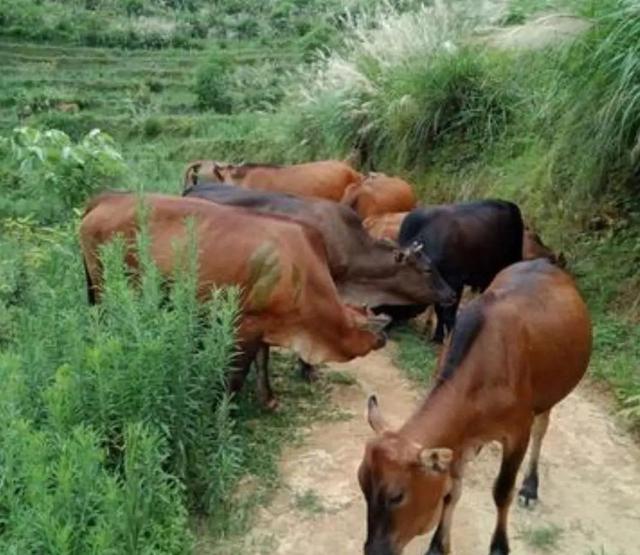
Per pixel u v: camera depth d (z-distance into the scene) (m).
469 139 10.38
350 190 8.87
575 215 8.18
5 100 25.06
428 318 7.73
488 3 10.66
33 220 10.10
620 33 6.69
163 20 33.16
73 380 4.50
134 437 4.09
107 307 5.11
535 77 8.53
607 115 6.93
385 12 14.38
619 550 4.71
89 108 25.06
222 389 5.23
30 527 3.69
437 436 4.01
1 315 6.55
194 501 4.88
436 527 4.41
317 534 4.83
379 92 11.48
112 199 6.06
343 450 5.64
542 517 4.98
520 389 4.31
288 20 33.38
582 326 4.80
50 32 31.08
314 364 6.55
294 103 14.65
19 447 4.02
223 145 17.25
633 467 5.47
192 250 5.25
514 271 4.92
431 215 7.33
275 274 5.51
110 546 3.74
